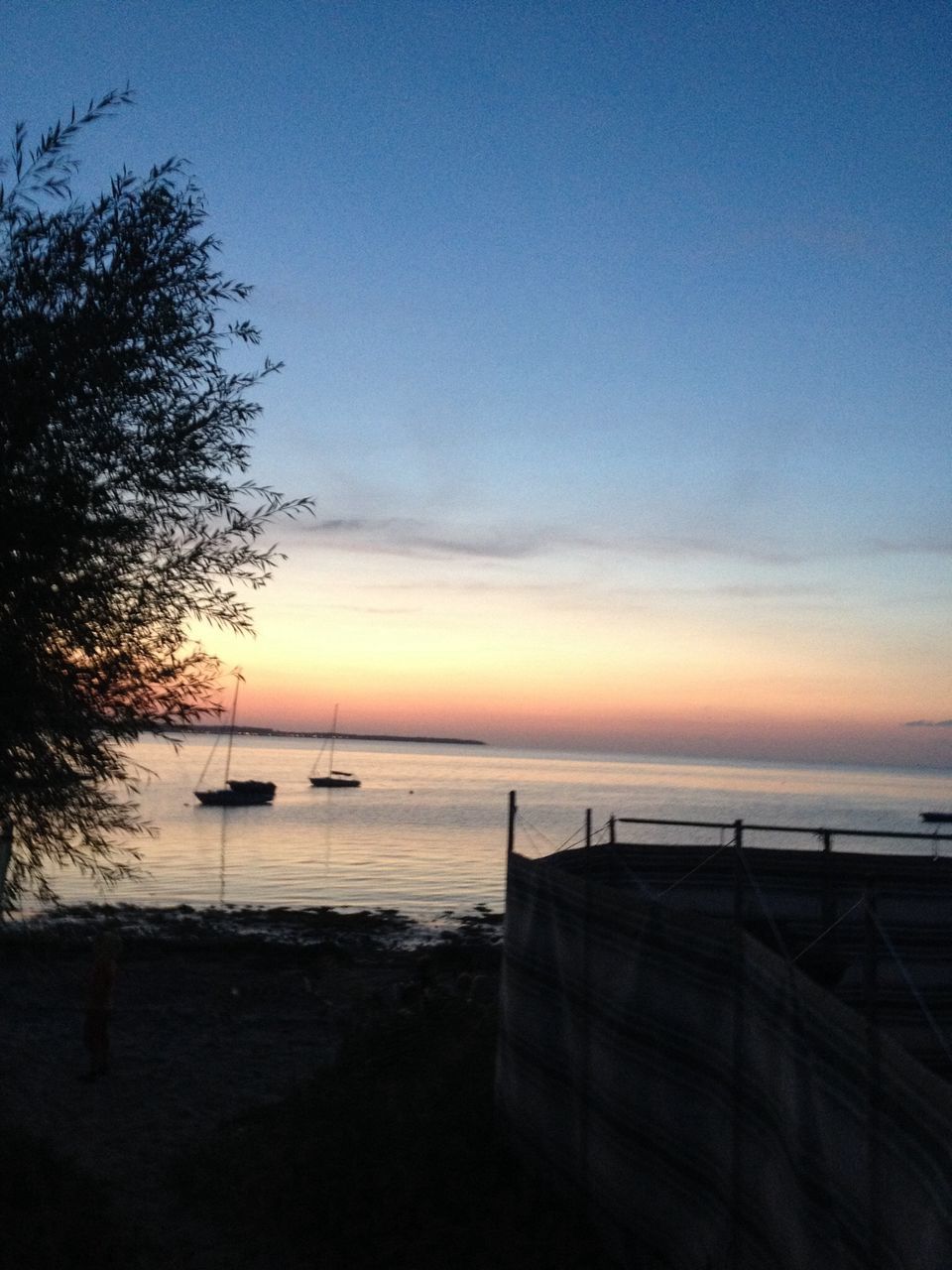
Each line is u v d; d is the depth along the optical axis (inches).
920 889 362.0
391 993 708.7
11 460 237.8
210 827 2925.7
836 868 370.3
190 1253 309.3
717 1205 230.1
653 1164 261.7
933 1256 139.9
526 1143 345.4
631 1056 276.7
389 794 4918.8
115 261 256.2
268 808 3779.5
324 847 2420.0
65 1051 579.8
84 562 252.2
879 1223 158.7
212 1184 359.3
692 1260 239.0
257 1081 530.9
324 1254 306.7
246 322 278.2
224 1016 685.3
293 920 1353.3
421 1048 502.6
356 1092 438.6
